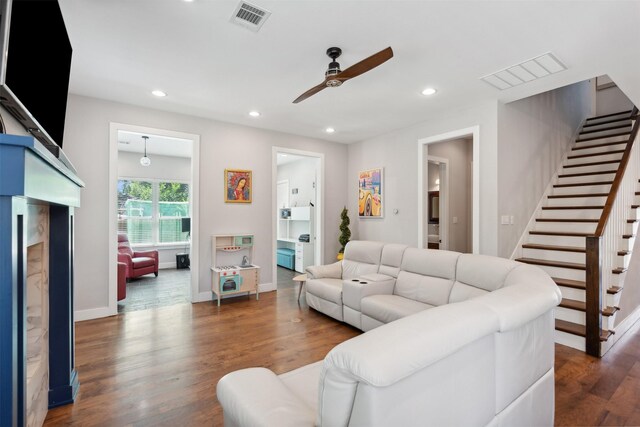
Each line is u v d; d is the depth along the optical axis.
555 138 4.97
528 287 1.62
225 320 3.74
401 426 0.94
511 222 3.96
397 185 5.14
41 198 1.15
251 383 1.27
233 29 2.41
